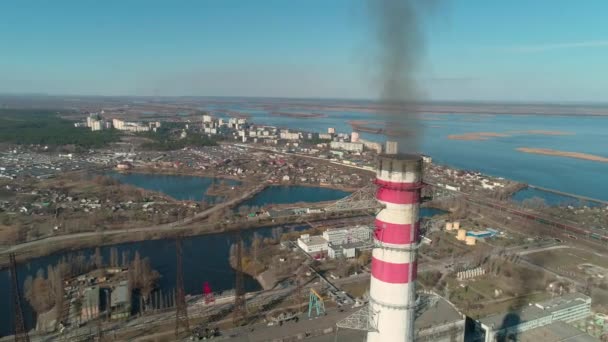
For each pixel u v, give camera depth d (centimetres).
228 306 14488
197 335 12356
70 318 13612
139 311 14300
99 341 12200
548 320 12606
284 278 16962
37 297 14662
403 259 4769
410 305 4919
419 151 4966
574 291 15862
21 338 11575
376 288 4984
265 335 12144
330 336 12006
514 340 11675
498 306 14700
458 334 10631
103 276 16675
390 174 4659
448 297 15338
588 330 12825
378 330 4978
